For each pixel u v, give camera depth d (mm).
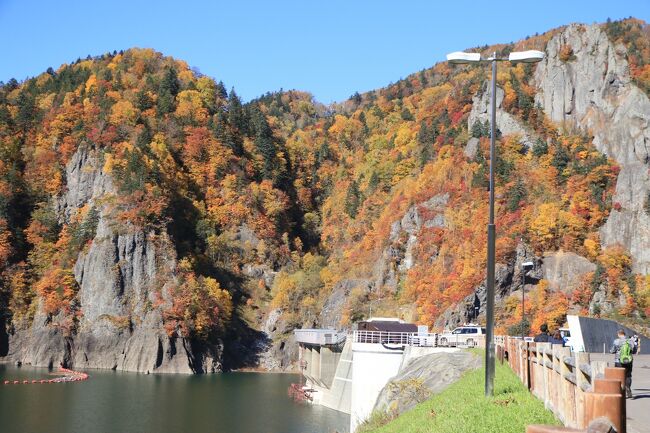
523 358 35562
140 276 161750
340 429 80938
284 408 97875
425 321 142000
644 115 157875
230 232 191750
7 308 159375
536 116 172500
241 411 94750
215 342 158625
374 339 80625
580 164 157375
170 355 150375
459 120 193750
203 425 84062
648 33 182000
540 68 182750
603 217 145750
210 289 165500
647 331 122438
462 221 157000
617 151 157625
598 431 12039
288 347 164250
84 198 180000
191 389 118688
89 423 84312
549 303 129000
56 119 194750
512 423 25000
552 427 12859
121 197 172000
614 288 130875
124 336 154250
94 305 157500
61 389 114000
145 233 166625
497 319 132625
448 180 171875
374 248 176750
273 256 191750
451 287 143625
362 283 167375
